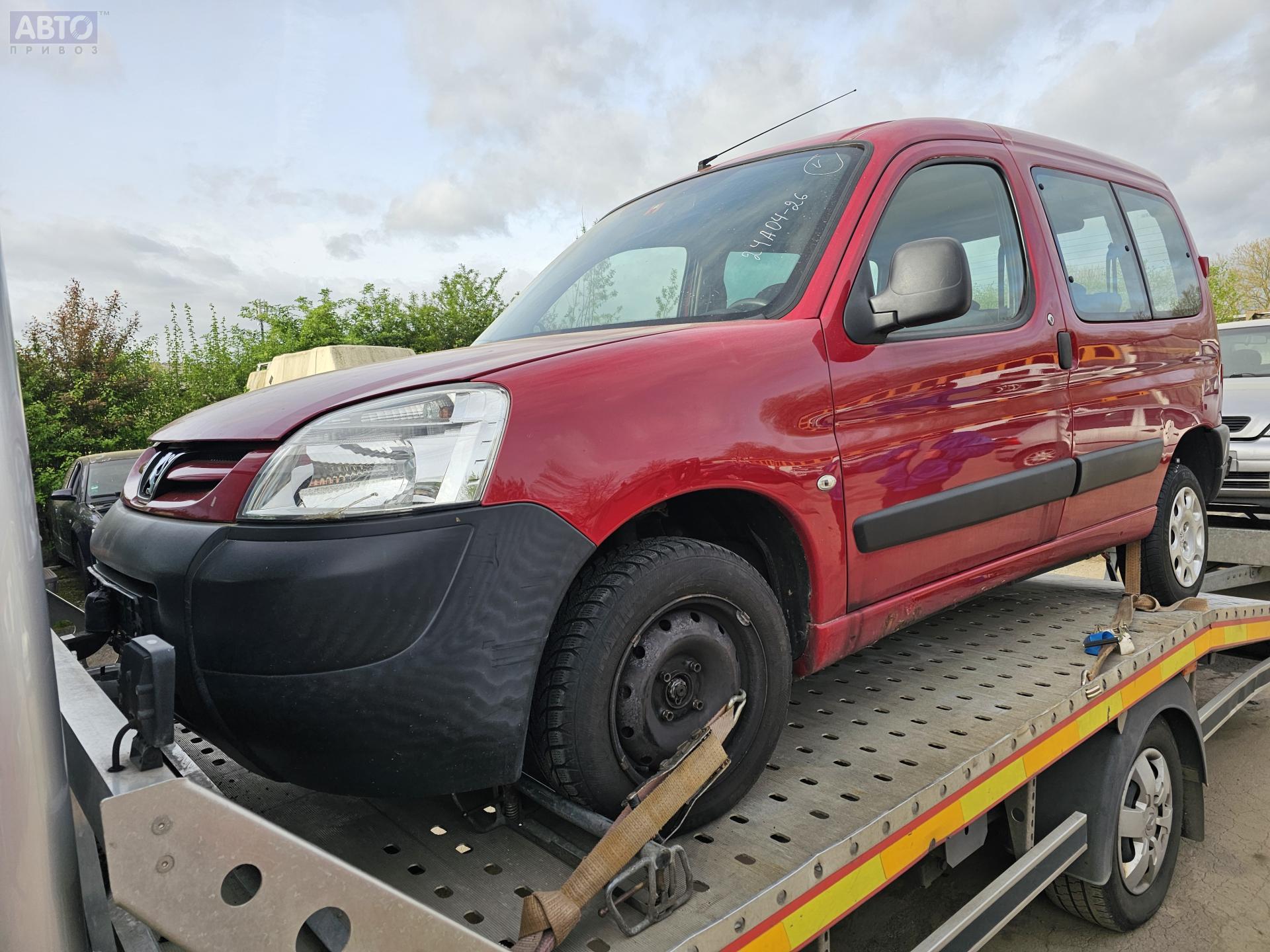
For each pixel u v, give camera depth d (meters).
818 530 1.98
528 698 1.46
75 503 7.30
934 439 2.27
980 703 2.32
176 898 0.91
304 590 1.37
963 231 2.60
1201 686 3.36
